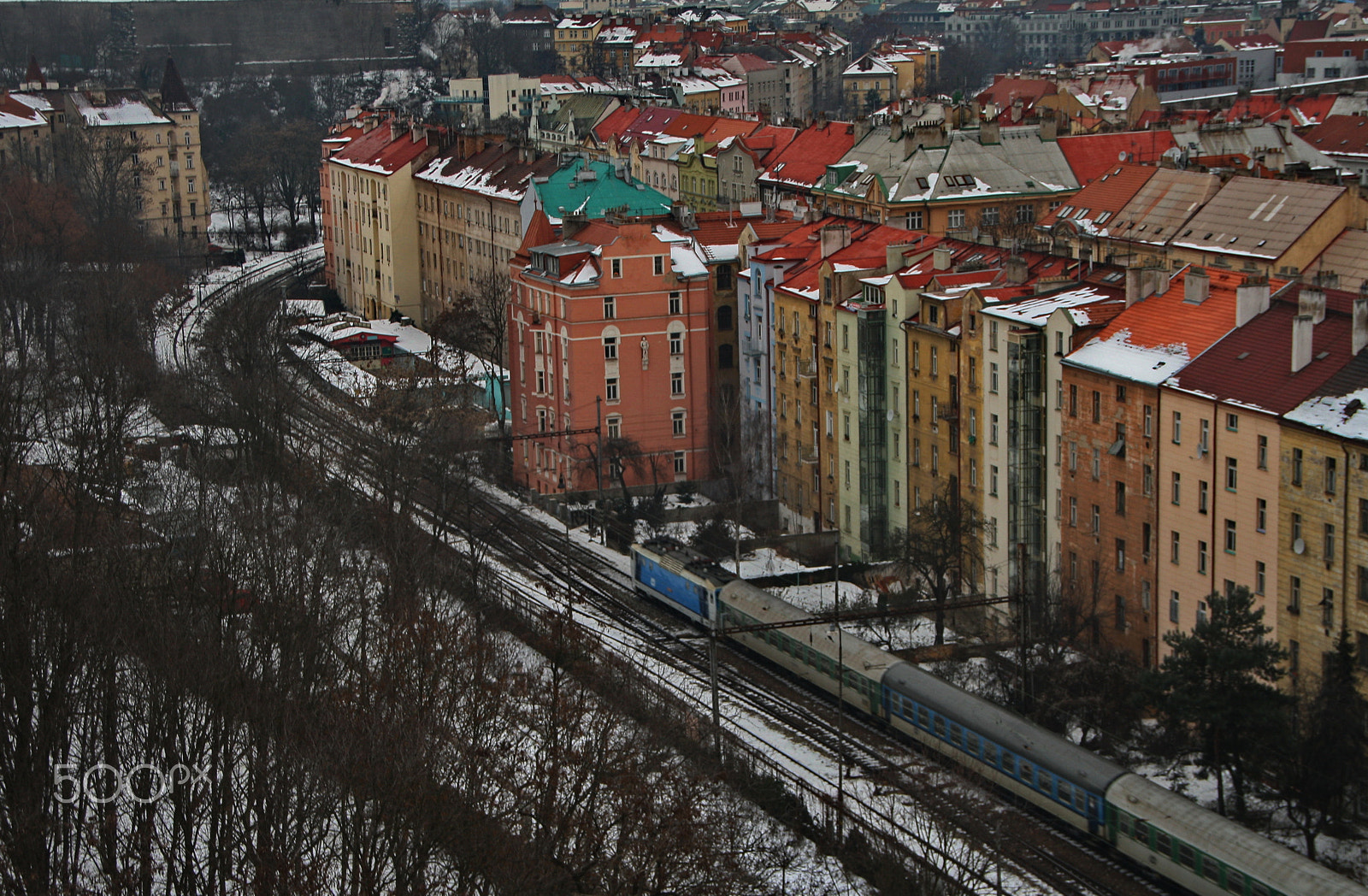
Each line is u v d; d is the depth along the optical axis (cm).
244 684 7262
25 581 7781
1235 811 8225
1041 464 10819
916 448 12238
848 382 12838
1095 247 15125
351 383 17675
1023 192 17150
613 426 14900
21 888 6159
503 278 19038
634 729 8450
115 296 17762
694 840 7200
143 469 12200
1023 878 7800
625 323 14725
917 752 9388
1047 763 8331
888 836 7781
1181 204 14862
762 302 14312
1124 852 7869
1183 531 9638
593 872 6925
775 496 14400
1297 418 8712
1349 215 13375
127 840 6912
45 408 12688
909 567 11431
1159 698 8244
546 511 14912
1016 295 11281
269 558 8481
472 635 9362
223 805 6862
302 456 12319
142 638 7500
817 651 10250
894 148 18350
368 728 6756
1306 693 8344
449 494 13188
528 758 7550
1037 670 9431
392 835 6512
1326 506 8612
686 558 12056
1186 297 10275
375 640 8662
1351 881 7012
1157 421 9725
